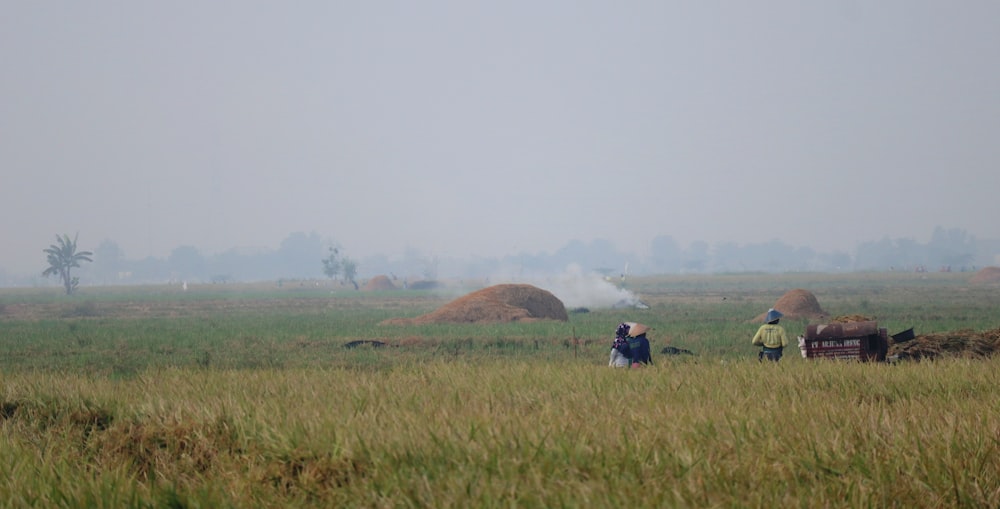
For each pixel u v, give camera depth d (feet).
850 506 65.26
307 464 82.23
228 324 441.27
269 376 160.66
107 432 107.34
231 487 78.74
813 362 161.68
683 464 74.38
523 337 306.14
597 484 67.87
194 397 125.49
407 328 370.12
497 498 65.31
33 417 122.42
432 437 83.25
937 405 103.40
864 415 93.76
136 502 74.33
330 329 382.83
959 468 73.20
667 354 233.96
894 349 214.07
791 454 77.15
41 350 288.10
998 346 221.25
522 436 82.94
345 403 109.50
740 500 65.77
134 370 221.05
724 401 107.65
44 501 74.38
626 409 100.53
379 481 74.79
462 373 155.33
